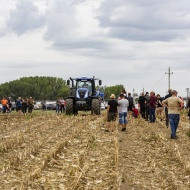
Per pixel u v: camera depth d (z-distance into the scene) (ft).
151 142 55.42
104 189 28.71
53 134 61.62
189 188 30.40
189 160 41.06
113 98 67.41
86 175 33.22
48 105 217.56
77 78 113.91
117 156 38.91
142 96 95.40
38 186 29.17
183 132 68.85
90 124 79.36
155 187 30.53
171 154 44.04
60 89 488.44
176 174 35.04
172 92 60.18
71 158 41.09
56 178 32.09
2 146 45.37
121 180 31.35
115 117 67.62
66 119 93.04
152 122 87.81
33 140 54.60
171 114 59.72
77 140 54.85
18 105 135.85
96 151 45.98
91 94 113.09
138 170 36.32
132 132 68.49
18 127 76.84
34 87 493.77
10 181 30.94
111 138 57.72
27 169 35.40
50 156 39.06
